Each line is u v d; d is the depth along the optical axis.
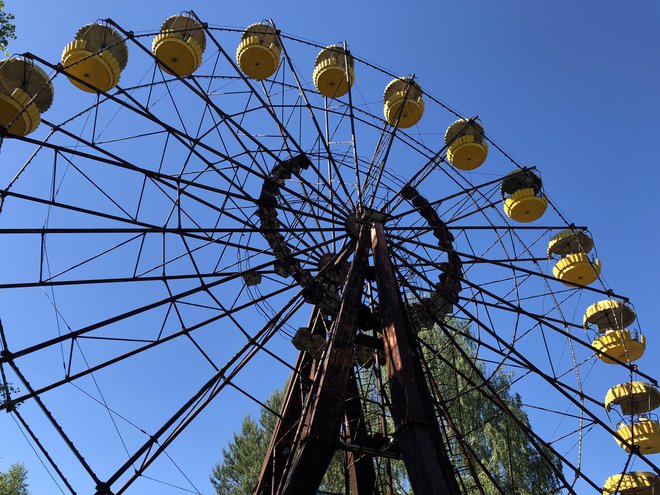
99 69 17.09
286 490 11.48
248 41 20.66
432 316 19.42
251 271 17.78
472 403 27.34
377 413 17.56
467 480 25.33
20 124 15.33
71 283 15.14
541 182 21.78
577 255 20.41
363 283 16.20
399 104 22.58
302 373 17.52
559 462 25.88
